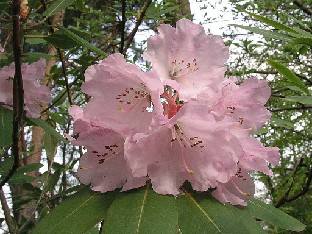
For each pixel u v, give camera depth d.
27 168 0.49
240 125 0.26
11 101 0.42
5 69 0.42
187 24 0.25
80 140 0.25
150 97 0.25
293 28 0.32
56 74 0.61
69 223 0.23
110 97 0.25
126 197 0.23
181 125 0.24
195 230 0.22
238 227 0.22
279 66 0.31
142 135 0.23
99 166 0.25
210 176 0.24
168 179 0.24
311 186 0.49
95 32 0.68
